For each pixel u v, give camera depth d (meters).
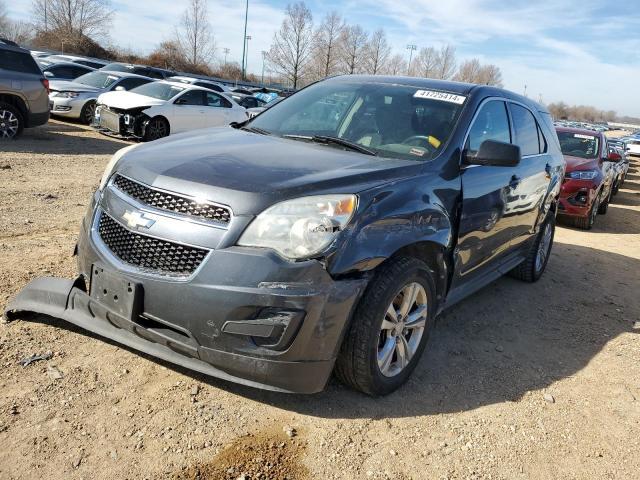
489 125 4.10
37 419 2.56
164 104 13.12
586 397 3.52
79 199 6.63
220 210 2.60
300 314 2.54
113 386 2.89
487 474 2.67
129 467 2.37
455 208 3.42
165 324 2.63
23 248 4.61
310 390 2.70
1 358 2.97
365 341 2.82
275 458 2.55
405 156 3.44
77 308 3.03
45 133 12.42
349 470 2.55
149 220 2.68
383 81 4.27
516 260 5.12
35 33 47.59
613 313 5.20
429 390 3.31
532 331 4.48
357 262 2.66
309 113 4.07
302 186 2.68
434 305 3.37
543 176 5.04
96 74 16.12
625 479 2.79
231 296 2.50
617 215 12.01
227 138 3.58
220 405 2.86
